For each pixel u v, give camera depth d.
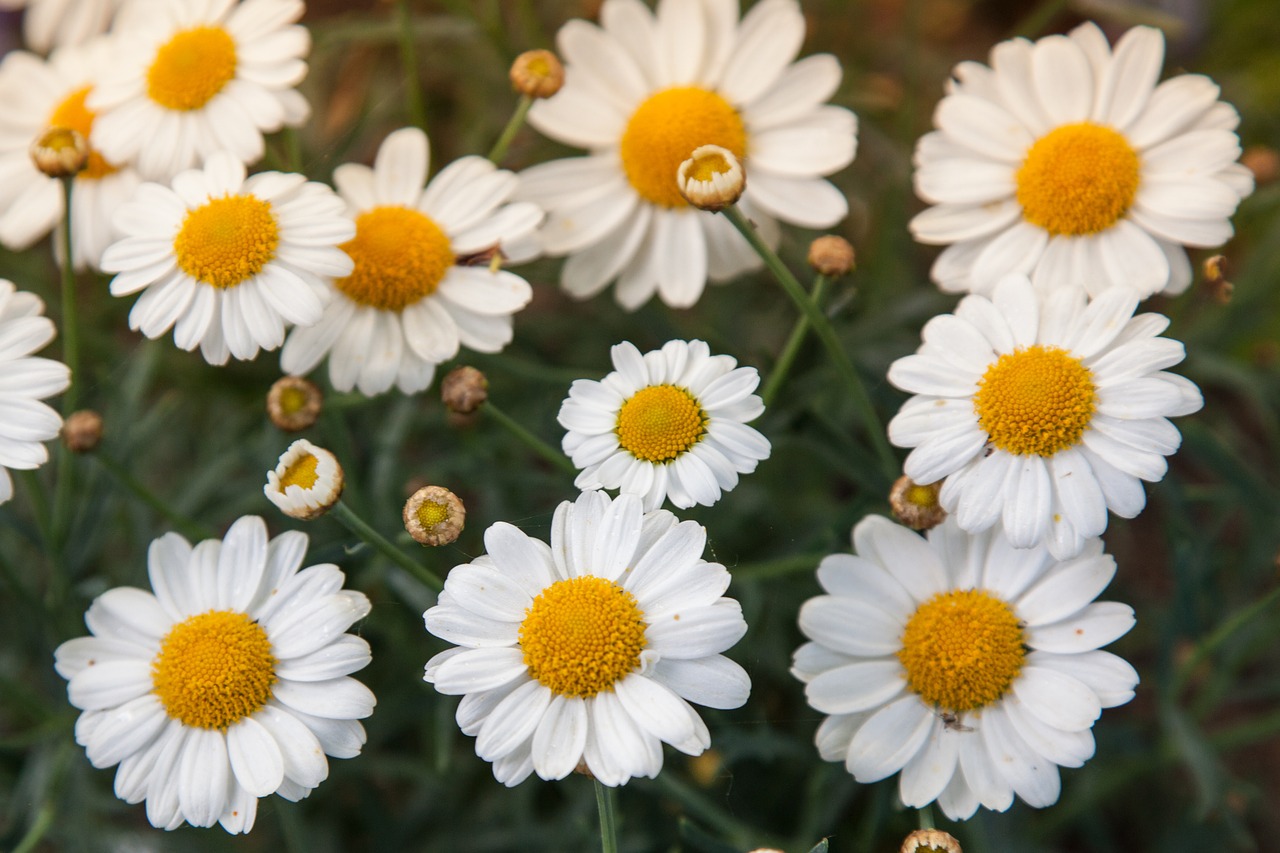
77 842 0.37
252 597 0.33
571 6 0.47
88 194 0.37
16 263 0.42
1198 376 0.41
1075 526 0.32
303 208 0.34
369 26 0.43
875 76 0.47
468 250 0.36
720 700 0.32
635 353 0.33
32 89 0.38
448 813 0.40
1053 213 0.35
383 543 0.33
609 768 0.31
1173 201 0.34
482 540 0.39
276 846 0.39
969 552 0.33
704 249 0.37
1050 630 0.33
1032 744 0.33
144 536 0.38
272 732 0.33
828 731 0.33
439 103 0.47
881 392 0.38
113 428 0.39
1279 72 0.46
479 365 0.38
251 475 0.41
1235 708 0.43
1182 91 0.35
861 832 0.39
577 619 0.32
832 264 0.34
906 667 0.33
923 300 0.41
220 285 0.34
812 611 0.33
